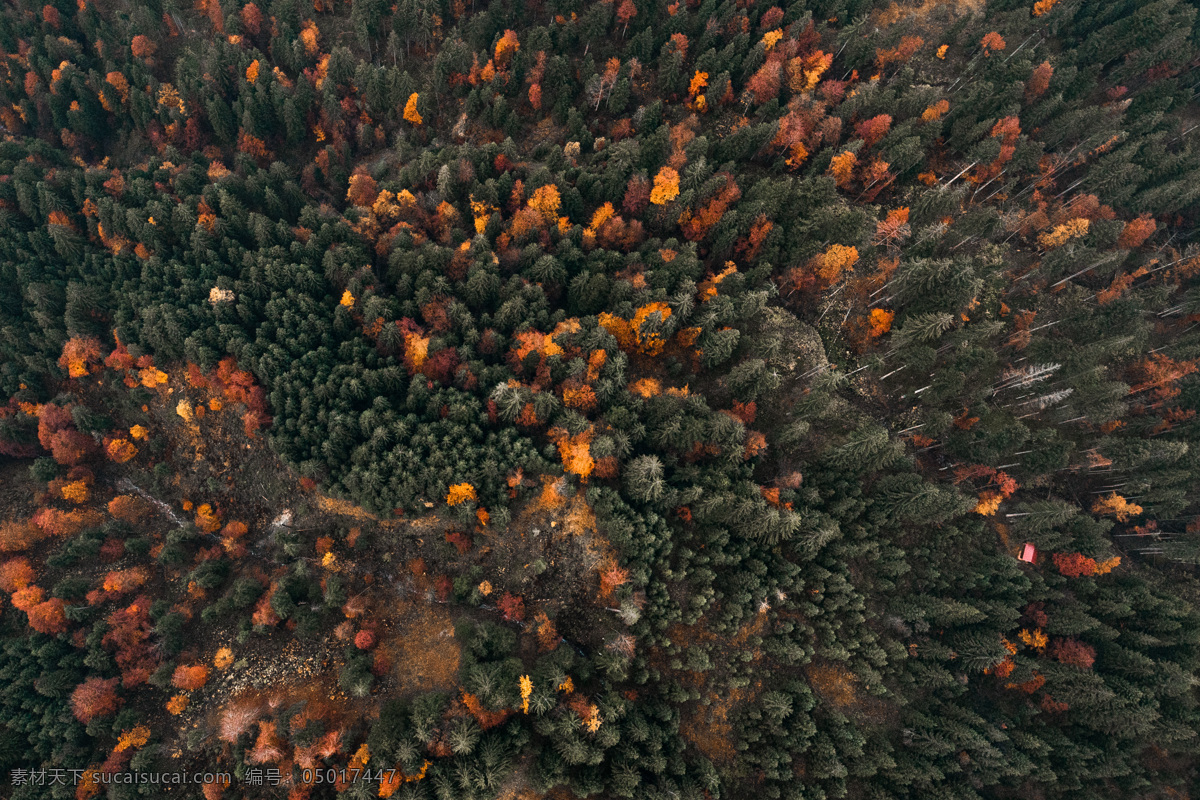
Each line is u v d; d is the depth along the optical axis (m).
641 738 67.44
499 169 104.50
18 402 95.62
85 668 78.94
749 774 72.69
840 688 78.12
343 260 93.38
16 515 91.81
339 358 89.38
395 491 80.94
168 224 99.06
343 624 79.44
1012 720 80.06
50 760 71.50
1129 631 83.00
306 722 70.75
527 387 84.00
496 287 90.69
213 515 92.50
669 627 77.38
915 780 73.38
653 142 101.62
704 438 81.62
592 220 99.44
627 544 76.31
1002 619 80.31
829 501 85.06
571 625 79.12
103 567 87.69
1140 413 95.75
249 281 92.62
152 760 71.75
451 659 76.69
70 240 100.06
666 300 87.88
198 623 83.00
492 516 79.38
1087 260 99.94
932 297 91.75
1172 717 78.88
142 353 91.81
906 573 83.56
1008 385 94.06
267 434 86.44
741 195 100.38
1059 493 93.69
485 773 64.88
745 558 79.88
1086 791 75.81
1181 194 103.50
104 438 95.50
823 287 98.12
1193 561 86.25
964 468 89.38
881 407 94.88
